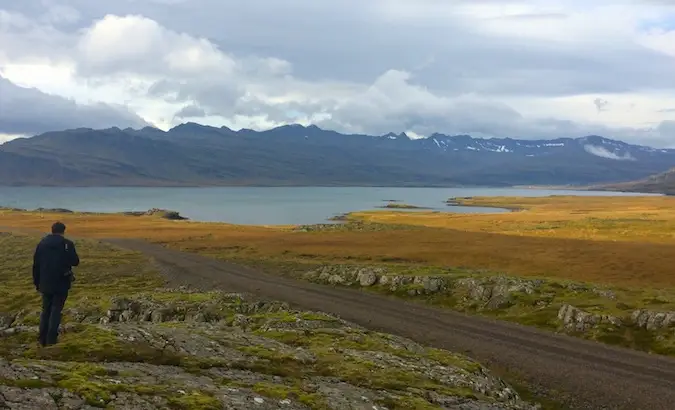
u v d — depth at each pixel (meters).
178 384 13.57
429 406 16.33
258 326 28.75
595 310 36.75
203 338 19.59
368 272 55.16
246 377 15.85
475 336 34.47
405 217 186.50
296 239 103.44
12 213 184.75
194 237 111.88
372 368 20.03
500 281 46.75
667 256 71.81
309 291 52.09
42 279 15.80
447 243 92.31
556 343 32.62
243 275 63.53
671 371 27.25
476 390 20.83
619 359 29.30
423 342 33.28
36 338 17.22
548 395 24.45
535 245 86.75
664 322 33.16
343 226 127.00
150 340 17.84
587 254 74.75
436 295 47.75
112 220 165.25
